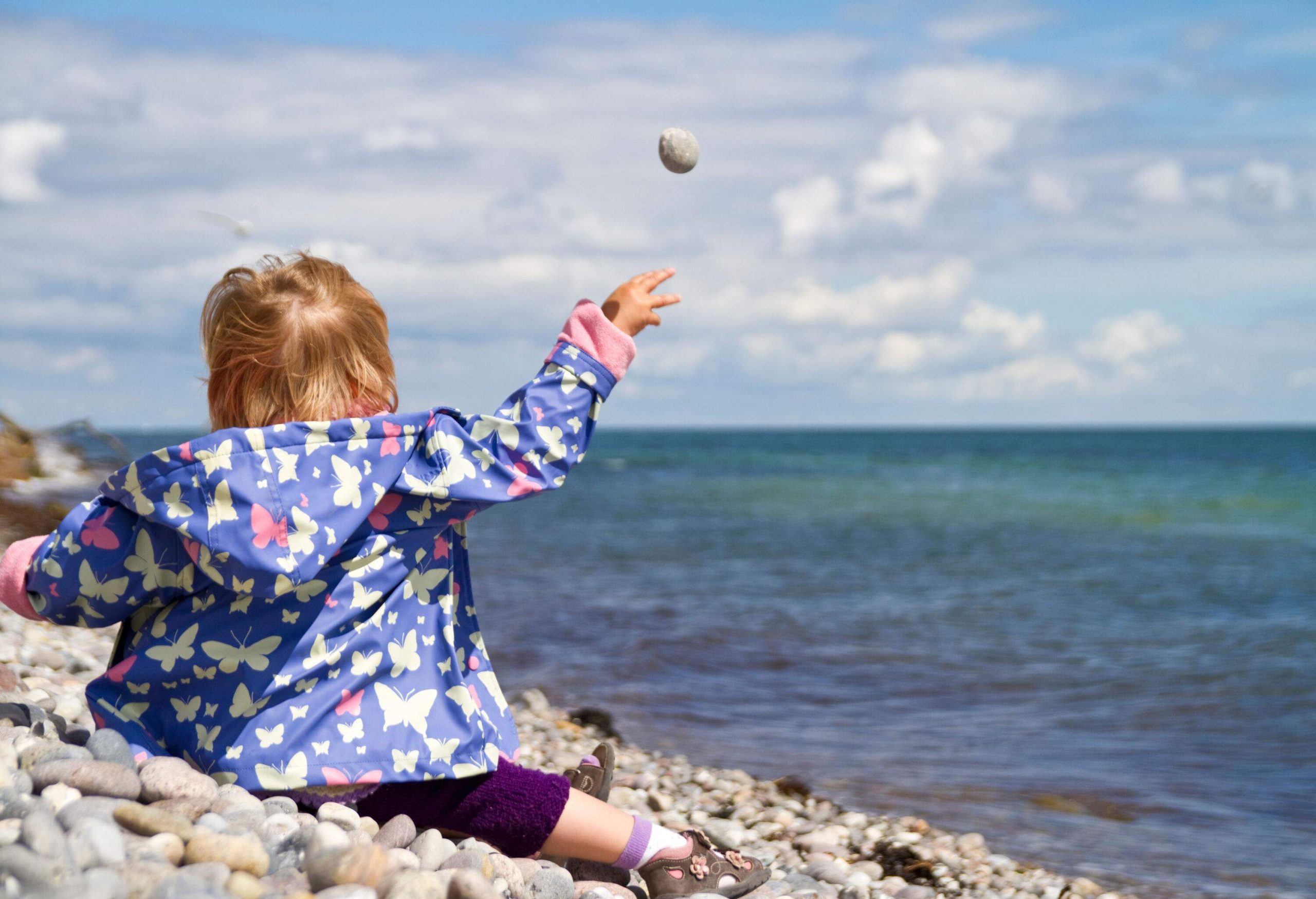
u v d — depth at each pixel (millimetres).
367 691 2162
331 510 2078
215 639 2105
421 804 2266
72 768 1993
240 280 2305
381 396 2324
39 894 1597
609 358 2332
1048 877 3785
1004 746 5641
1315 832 4344
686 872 2438
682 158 2604
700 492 33219
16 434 10625
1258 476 41531
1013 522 22938
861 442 123312
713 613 9969
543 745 5234
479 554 15062
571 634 8688
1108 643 8992
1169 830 4367
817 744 5652
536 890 2209
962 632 9406
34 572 2057
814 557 15883
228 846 1860
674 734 5832
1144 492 32469
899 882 3664
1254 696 6879
